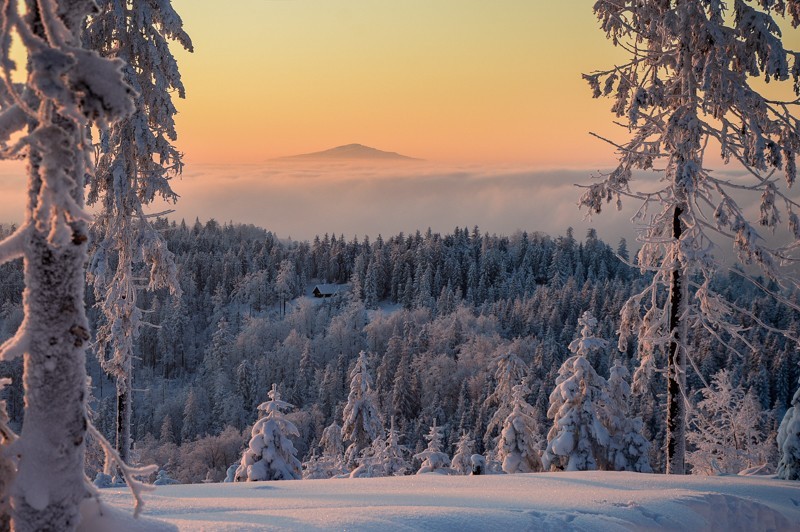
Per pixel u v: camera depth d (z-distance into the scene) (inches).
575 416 939.3
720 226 572.7
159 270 720.3
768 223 574.2
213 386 4658.0
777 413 3398.1
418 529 270.5
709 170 600.1
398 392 3914.9
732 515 372.2
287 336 5467.5
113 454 171.0
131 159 679.1
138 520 173.6
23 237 150.7
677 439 631.2
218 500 322.0
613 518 325.4
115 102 135.9
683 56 597.9
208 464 3383.4
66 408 154.9
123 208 681.6
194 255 7244.1
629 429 954.7
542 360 4170.8
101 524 165.3
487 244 7677.2
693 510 361.4
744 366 3582.7
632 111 594.2
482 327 5211.6
